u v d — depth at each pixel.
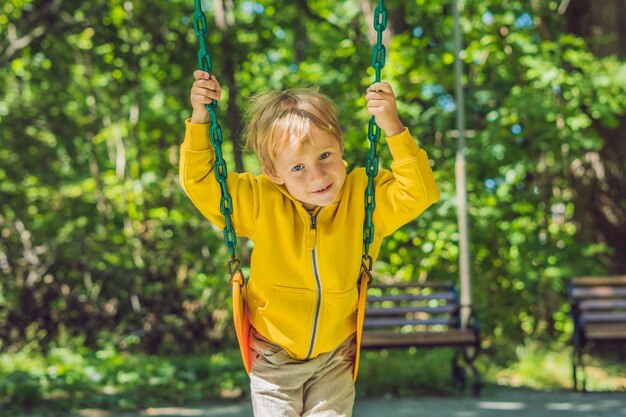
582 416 6.67
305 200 2.63
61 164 14.00
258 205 2.76
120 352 10.45
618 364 9.88
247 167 12.96
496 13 10.55
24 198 12.55
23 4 11.46
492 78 11.58
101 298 10.73
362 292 2.79
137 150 13.12
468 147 10.34
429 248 10.09
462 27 10.63
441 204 10.14
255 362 2.87
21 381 7.53
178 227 11.47
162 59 11.69
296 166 2.60
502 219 11.05
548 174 11.71
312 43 14.16
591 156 11.55
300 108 2.62
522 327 11.83
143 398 7.64
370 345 7.71
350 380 2.89
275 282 2.76
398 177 2.75
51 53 12.05
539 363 9.38
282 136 2.58
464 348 8.02
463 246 8.88
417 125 10.81
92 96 13.30
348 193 2.78
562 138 10.34
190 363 8.84
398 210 2.78
